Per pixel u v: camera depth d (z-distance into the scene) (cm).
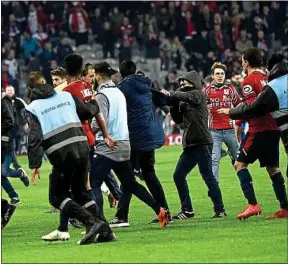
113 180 2600
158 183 2261
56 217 2550
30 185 3612
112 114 2106
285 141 2138
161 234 2045
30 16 6594
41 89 1972
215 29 6869
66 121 1950
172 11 7038
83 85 2158
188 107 2309
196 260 1698
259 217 2255
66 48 6388
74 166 1945
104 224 1945
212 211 2489
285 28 7188
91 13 7119
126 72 2252
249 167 3769
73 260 1747
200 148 2322
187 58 6850
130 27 6862
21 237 2141
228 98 2748
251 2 7350
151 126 2227
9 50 6231
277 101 2119
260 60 2219
